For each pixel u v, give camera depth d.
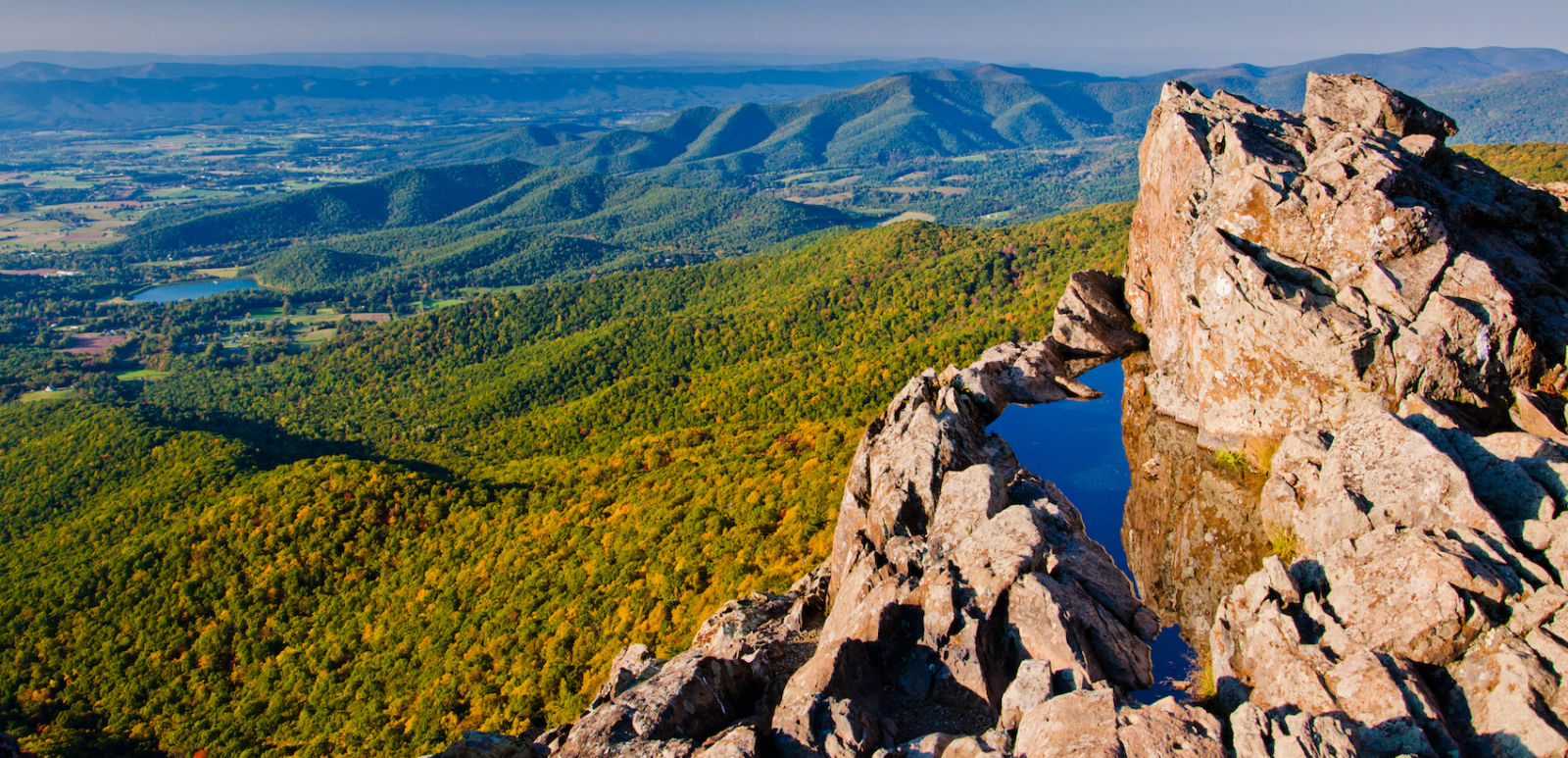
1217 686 11.25
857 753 10.29
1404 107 18.42
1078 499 17.02
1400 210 14.91
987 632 12.03
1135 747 8.95
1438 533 10.93
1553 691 8.76
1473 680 9.39
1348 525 12.27
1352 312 15.02
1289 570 11.91
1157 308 20.36
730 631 16.91
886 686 12.16
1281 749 8.59
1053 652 11.62
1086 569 13.27
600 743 11.08
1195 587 14.46
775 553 44.84
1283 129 18.64
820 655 12.30
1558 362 13.86
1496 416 13.96
